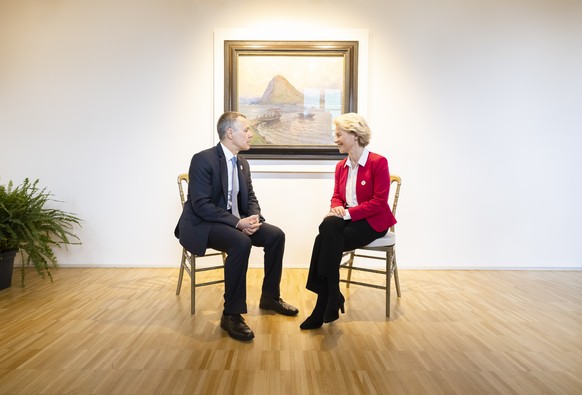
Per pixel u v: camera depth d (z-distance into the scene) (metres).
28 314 2.24
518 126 3.43
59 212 3.34
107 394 1.41
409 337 1.97
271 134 3.37
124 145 3.38
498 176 3.45
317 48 3.32
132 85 3.36
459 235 3.45
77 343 1.85
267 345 1.86
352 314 2.32
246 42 3.32
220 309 2.37
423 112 3.41
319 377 1.56
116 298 2.56
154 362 1.67
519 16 3.39
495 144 3.43
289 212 3.41
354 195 2.38
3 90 3.34
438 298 2.63
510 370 1.62
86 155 3.38
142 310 2.34
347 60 3.33
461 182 3.44
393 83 3.39
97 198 3.39
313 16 3.37
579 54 3.42
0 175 3.38
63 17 3.32
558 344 1.89
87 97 3.36
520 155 3.44
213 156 2.24
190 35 3.35
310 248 3.43
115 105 3.36
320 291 2.10
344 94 3.36
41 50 3.33
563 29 3.40
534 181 3.45
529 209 3.46
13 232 2.62
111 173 3.38
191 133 3.38
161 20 3.34
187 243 2.17
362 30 3.32
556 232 3.48
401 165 3.42
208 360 1.70
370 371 1.61
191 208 2.25
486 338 1.96
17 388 1.44
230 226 2.15
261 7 3.35
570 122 3.44
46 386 1.46
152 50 3.35
